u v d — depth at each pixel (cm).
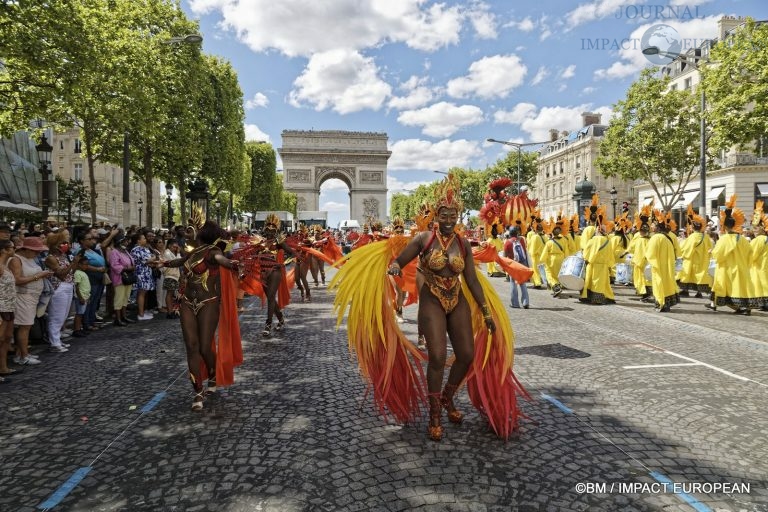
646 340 779
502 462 362
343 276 471
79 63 1230
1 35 1086
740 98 1545
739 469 348
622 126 2827
